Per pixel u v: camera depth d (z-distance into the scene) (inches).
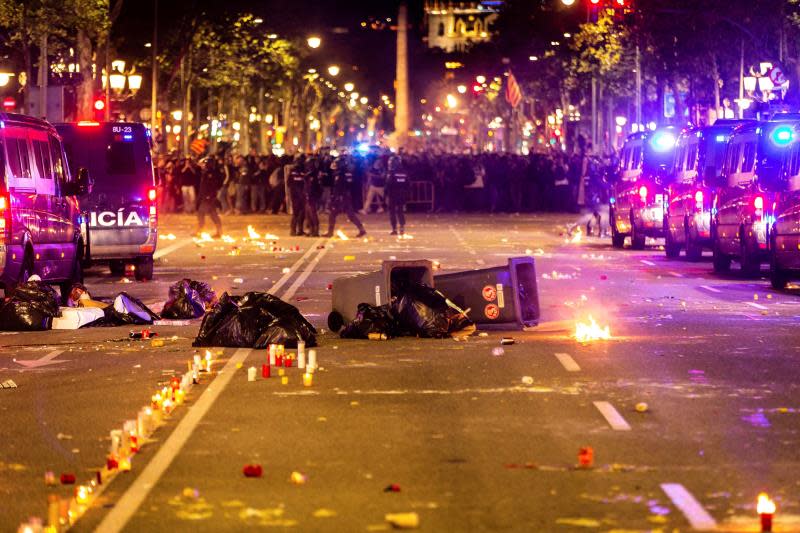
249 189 5162.4
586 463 784.3
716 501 703.1
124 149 2278.5
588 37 6279.5
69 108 3976.4
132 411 997.2
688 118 5974.4
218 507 699.4
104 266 2667.3
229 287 2049.7
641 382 1099.9
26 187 1713.8
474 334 1438.2
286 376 1136.8
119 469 787.4
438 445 853.2
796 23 4094.5
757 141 2174.0
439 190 5359.3
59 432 919.7
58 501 657.0
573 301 1793.8
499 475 766.5
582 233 3735.2
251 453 831.7
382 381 1112.8
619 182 3043.8
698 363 1207.6
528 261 1499.8
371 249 3024.1
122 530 658.2
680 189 2605.8
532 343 1358.3
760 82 4116.6
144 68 5703.7
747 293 1926.7
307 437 880.3
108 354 1314.0
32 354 1323.8
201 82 6525.6
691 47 5280.5
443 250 2974.9
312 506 699.4
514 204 5270.7
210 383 1106.7
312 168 3609.7
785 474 765.9
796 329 1471.5
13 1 3503.9
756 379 1114.1
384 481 754.8
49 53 4082.2
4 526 670.5
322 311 1696.6
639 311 1670.8
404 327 1413.6
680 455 817.5
